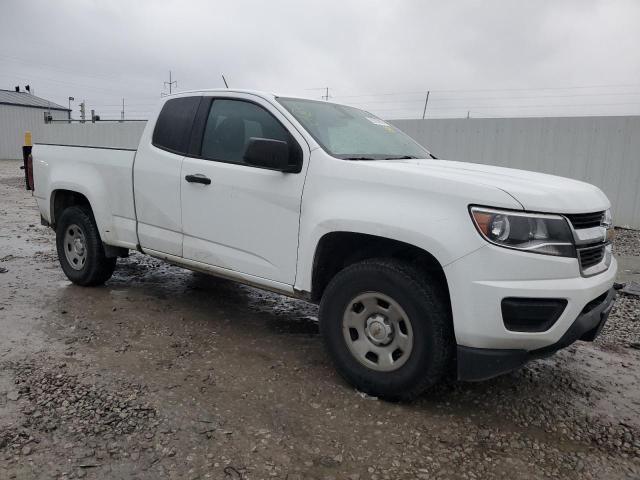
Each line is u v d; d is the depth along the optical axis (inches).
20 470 103.0
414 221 124.7
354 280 136.3
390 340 133.0
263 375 148.3
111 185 201.0
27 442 112.0
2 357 152.7
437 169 137.9
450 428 125.2
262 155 144.6
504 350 121.0
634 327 197.8
